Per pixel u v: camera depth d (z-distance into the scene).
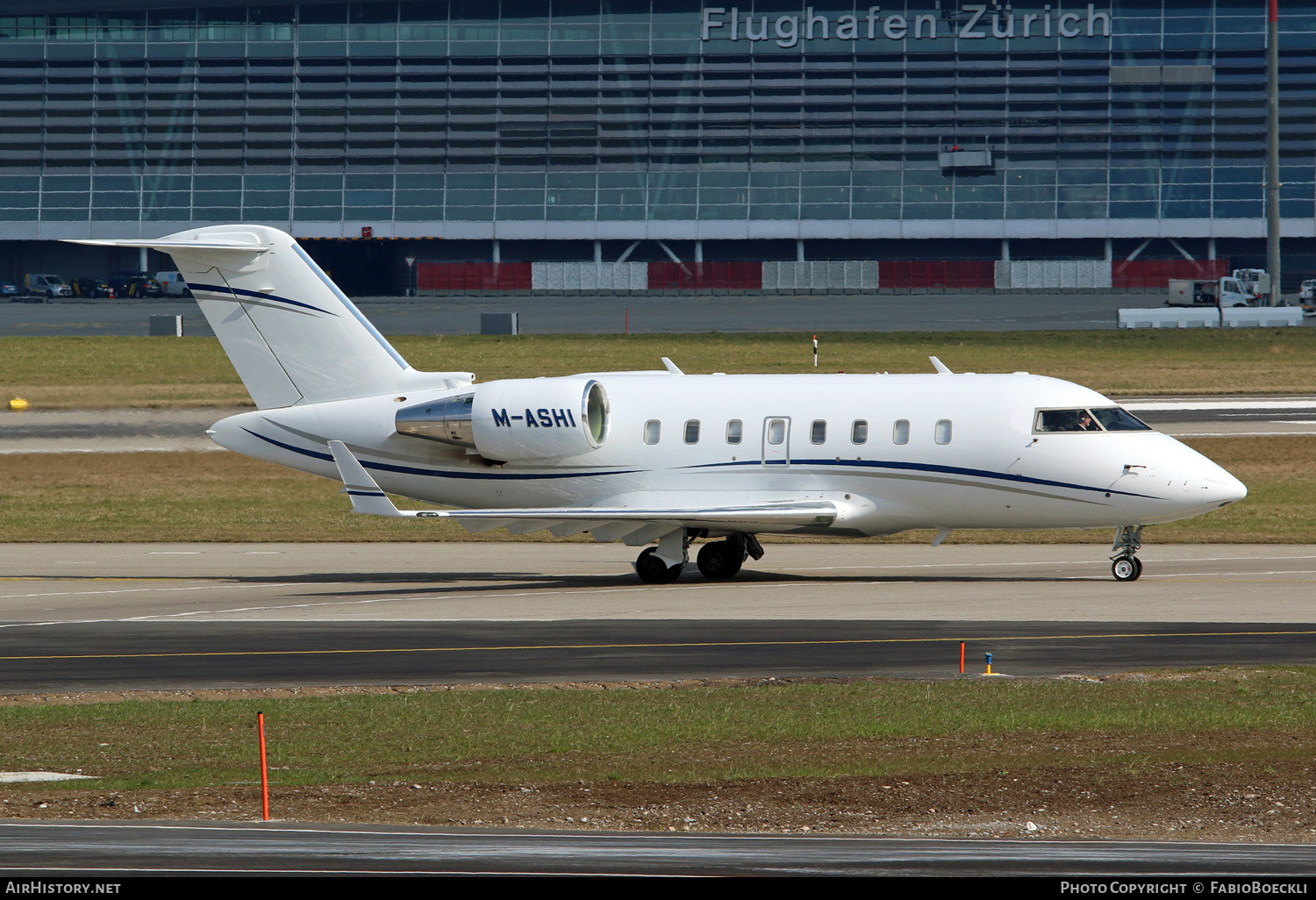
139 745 61.19
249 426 121.38
